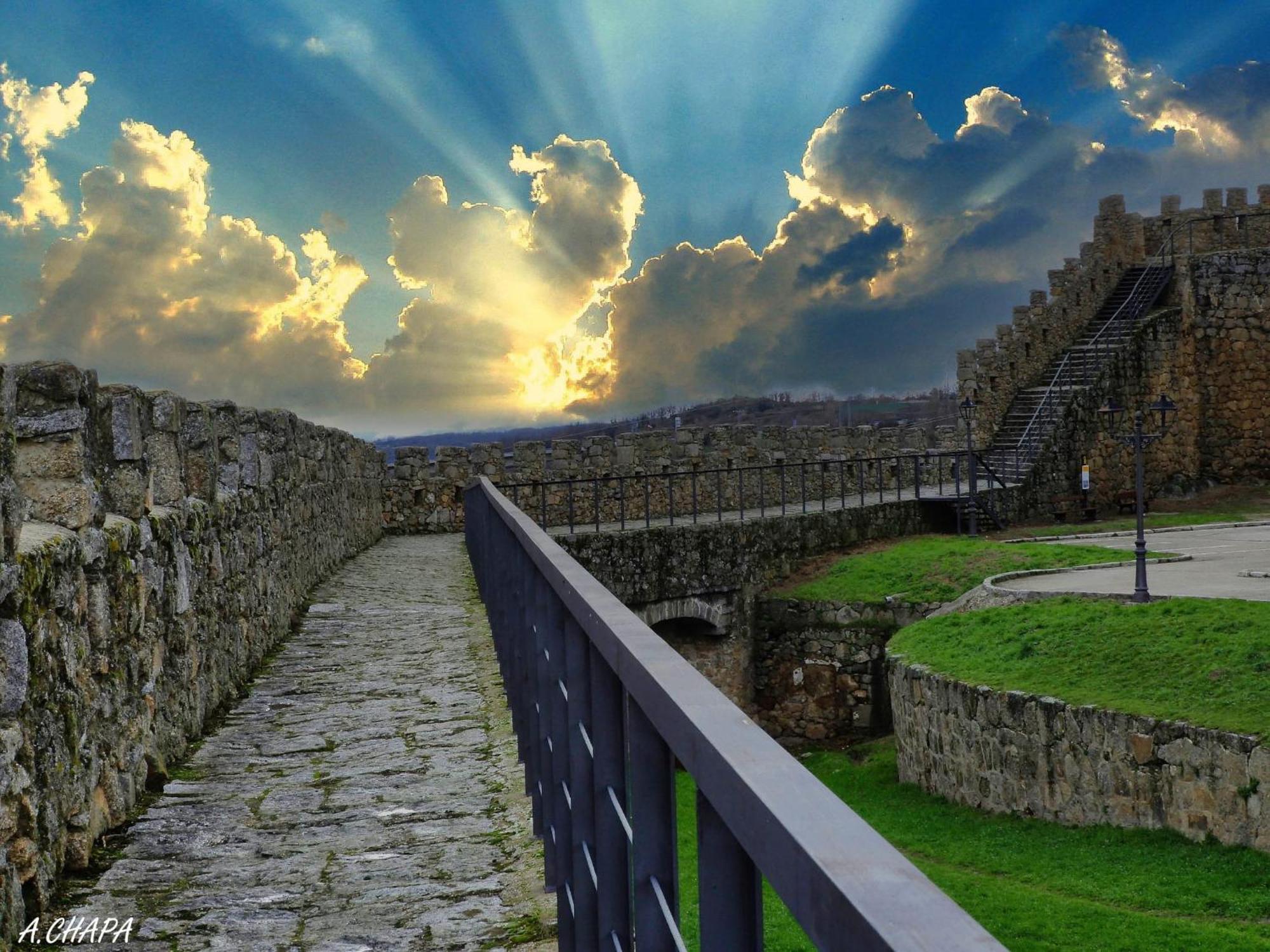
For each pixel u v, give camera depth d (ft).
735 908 4.94
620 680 7.75
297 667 34.19
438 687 30.76
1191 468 147.13
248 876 16.87
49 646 15.99
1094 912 38.45
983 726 57.31
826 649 94.38
